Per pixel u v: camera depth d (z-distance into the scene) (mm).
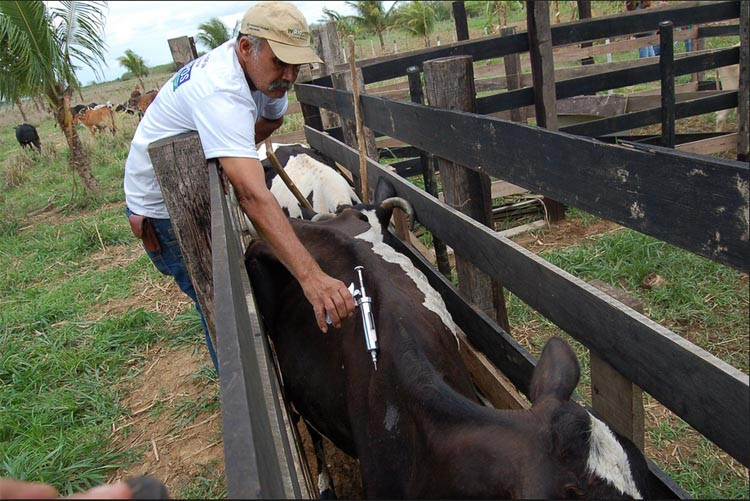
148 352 4805
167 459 3596
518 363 2594
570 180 2199
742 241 1536
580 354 3969
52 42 9141
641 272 4777
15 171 12398
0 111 27172
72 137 9820
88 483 3438
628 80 5777
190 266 2547
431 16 22891
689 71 6043
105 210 9328
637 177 1858
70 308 5582
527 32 5500
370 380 1984
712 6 5887
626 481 1451
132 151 2744
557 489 1385
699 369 1553
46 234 8227
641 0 11805
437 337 2084
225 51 2445
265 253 2723
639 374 1819
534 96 5609
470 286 3158
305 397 2436
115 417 4023
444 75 3123
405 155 7965
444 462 1561
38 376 4457
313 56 2398
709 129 8547
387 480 1880
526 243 5766
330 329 2295
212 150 2307
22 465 3406
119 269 6480
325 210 4375
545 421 1482
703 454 3180
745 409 1422
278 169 3402
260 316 2408
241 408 911
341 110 4812
